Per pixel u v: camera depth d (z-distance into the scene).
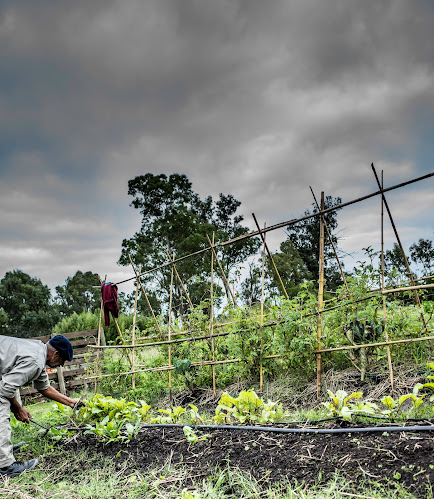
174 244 25.92
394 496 2.42
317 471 2.90
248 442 3.60
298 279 21.02
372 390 4.98
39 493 3.33
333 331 5.85
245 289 7.42
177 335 7.67
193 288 21.77
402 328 5.54
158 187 27.19
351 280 5.77
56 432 4.57
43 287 30.38
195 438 3.81
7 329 27.69
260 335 6.05
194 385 7.10
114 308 8.25
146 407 4.91
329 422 3.67
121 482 3.38
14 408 4.38
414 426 3.15
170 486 3.17
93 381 7.99
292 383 5.90
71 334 9.88
